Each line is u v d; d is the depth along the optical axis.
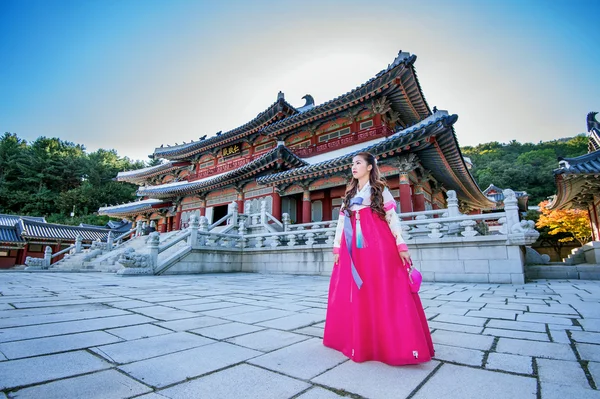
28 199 57.41
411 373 1.89
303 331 2.95
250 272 13.87
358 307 2.18
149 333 2.82
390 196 2.43
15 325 3.03
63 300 4.77
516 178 57.97
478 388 1.67
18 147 66.69
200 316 3.66
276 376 1.83
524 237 7.99
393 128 22.27
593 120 17.91
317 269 11.92
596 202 15.91
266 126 27.39
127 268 10.95
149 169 42.84
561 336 2.76
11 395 1.50
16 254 32.94
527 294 5.80
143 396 1.54
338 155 20.44
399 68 17.23
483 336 2.78
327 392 1.62
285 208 21.86
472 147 96.56
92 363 2.01
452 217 9.30
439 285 7.70
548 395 1.57
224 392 1.60
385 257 2.24
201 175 33.97
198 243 13.02
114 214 39.97
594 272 9.33
